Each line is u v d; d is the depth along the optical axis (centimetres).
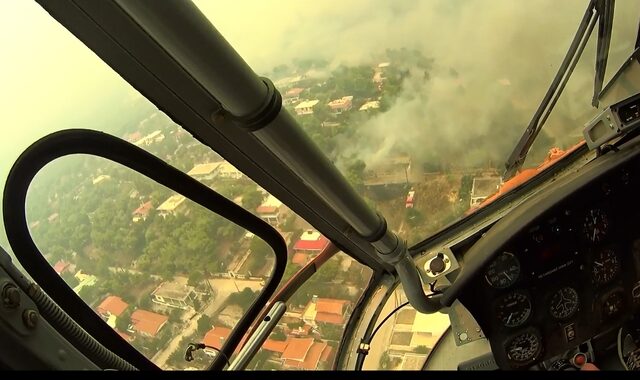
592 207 78
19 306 37
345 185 67
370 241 80
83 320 58
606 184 76
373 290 116
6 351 34
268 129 53
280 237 83
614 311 90
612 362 91
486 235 90
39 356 37
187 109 58
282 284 93
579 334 90
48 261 53
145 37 49
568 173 97
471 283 81
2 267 38
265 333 83
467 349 108
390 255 83
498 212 104
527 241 78
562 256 81
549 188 95
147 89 55
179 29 40
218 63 44
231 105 50
